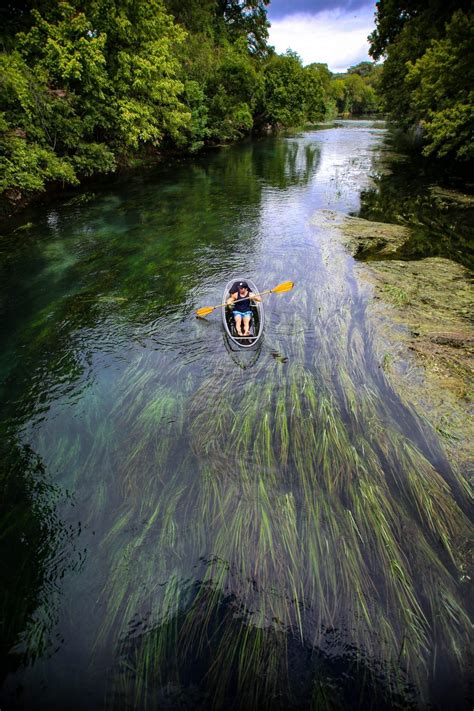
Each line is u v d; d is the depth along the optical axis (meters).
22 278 9.58
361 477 4.36
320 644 3.05
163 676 2.93
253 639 3.10
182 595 3.40
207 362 6.54
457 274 9.29
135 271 9.99
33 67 13.74
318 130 48.91
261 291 8.83
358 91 81.06
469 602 3.27
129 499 4.30
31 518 4.16
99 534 3.97
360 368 6.17
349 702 2.75
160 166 23.45
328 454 4.67
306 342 6.96
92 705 2.81
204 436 5.05
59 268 10.11
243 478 4.44
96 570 3.65
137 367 6.45
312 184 19.17
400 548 3.67
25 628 3.26
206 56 27.39
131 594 3.43
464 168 20.44
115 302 8.52
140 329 7.56
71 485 4.51
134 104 17.05
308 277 9.44
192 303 8.46
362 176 20.44
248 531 3.84
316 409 5.39
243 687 2.85
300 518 3.96
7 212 13.47
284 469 4.54
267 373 6.20
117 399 5.78
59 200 15.53
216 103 29.48
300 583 3.42
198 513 4.07
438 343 6.61
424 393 5.56
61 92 15.17
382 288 8.64
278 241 11.84
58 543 3.90
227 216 14.30
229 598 3.37
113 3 14.77
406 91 23.75
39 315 8.05
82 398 5.84
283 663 2.96
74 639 3.17
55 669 3.00
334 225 13.06
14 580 3.61
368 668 2.91
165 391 5.86
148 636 3.16
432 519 3.93
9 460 4.86
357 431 5.01
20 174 12.63
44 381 6.23
